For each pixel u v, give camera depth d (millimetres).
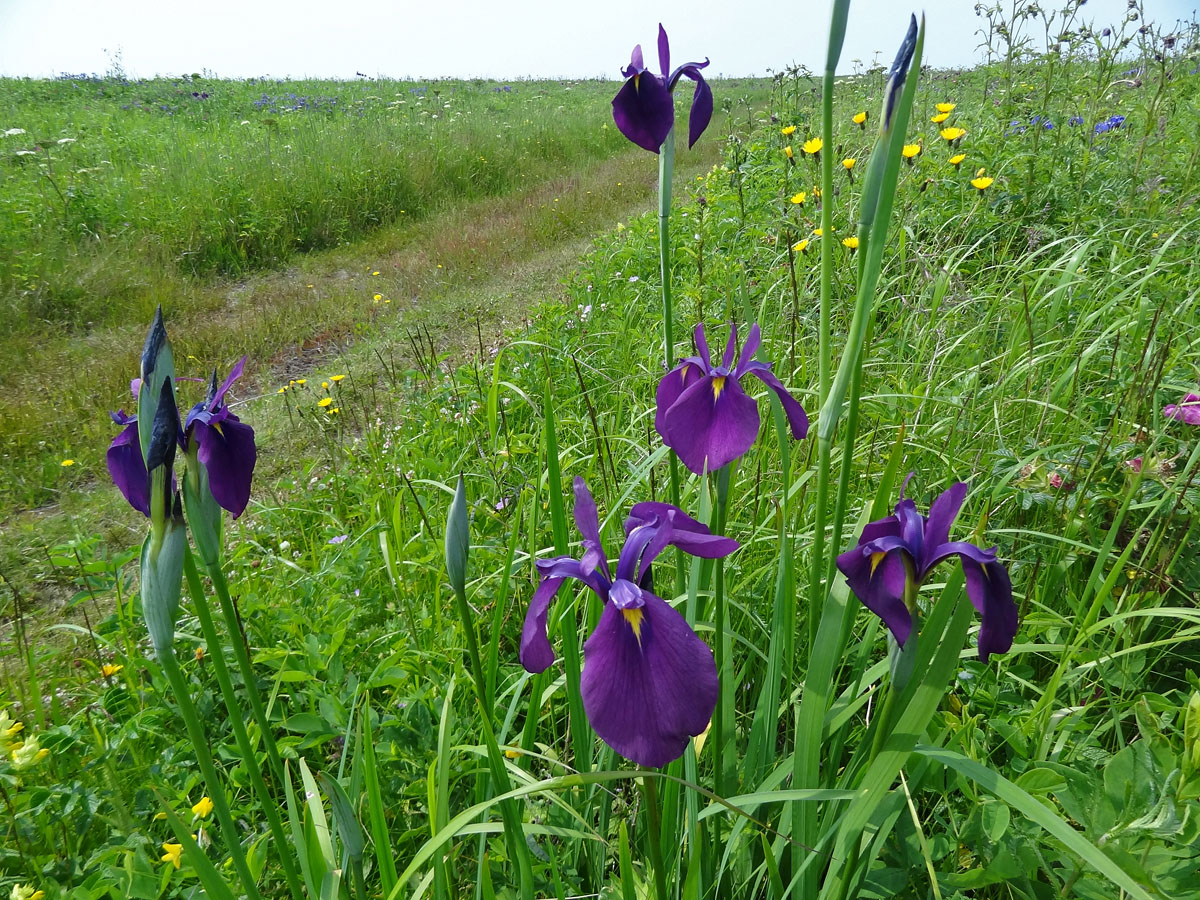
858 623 2420
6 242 8617
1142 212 4879
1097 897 1503
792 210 5789
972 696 2111
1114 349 3342
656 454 2480
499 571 3023
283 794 2414
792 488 2400
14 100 18938
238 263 10125
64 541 4594
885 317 4543
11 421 5832
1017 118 6312
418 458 4301
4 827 2262
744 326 2469
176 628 3146
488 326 7691
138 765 2479
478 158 14602
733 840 1731
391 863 1657
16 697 3070
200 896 1931
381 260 10609
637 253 7551
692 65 2057
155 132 15078
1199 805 1334
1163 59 5512
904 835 1763
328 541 3740
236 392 6824
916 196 5434
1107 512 2729
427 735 2320
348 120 16594
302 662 2668
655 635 1129
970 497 2814
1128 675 2064
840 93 9992
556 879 1747
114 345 7348
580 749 2084
